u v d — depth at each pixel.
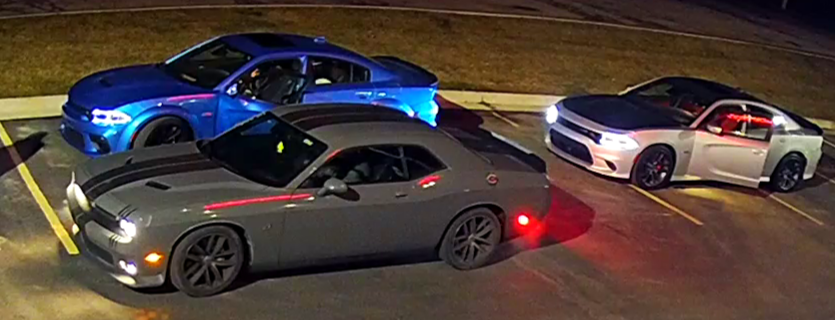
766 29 30.94
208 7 21.84
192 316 8.34
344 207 9.07
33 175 11.25
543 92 19.19
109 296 8.52
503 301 9.61
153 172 8.91
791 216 14.04
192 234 8.37
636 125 13.81
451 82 18.67
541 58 22.03
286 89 12.38
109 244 8.17
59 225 9.92
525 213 10.30
